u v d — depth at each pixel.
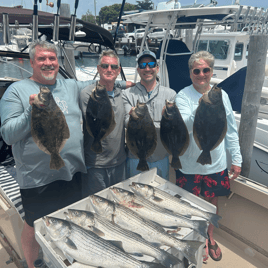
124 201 1.67
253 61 2.59
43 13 3.46
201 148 1.90
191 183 2.31
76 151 2.03
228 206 2.67
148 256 1.38
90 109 1.90
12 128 1.71
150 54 2.24
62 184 2.09
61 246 1.31
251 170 4.09
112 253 1.31
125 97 2.38
